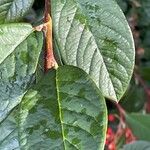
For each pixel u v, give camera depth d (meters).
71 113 0.19
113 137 0.39
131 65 0.21
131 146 0.38
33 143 0.18
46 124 0.18
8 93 0.20
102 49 0.21
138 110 0.46
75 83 0.19
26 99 0.19
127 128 0.42
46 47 0.20
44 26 0.21
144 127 0.42
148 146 0.38
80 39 0.21
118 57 0.21
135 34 0.46
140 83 0.47
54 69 0.20
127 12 0.44
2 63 0.20
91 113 0.19
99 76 0.21
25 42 0.20
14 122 0.19
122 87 0.21
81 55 0.21
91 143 0.18
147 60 0.51
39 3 0.35
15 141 0.19
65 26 0.21
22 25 0.20
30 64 0.20
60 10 0.21
